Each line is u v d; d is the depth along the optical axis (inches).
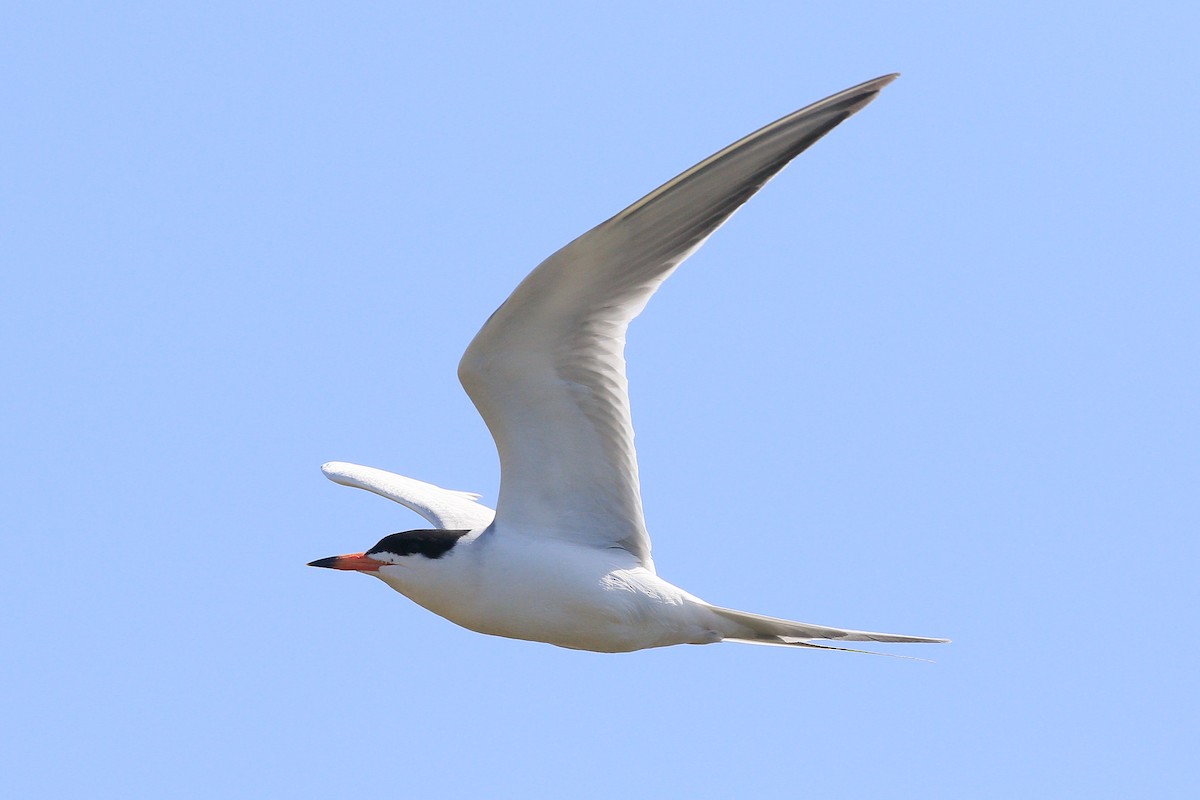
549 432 495.8
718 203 458.9
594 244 452.4
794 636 507.5
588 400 491.5
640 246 465.4
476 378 484.1
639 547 507.2
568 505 504.1
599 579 495.8
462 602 505.4
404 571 510.6
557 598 496.1
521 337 475.5
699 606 504.1
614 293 475.8
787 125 446.0
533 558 496.4
